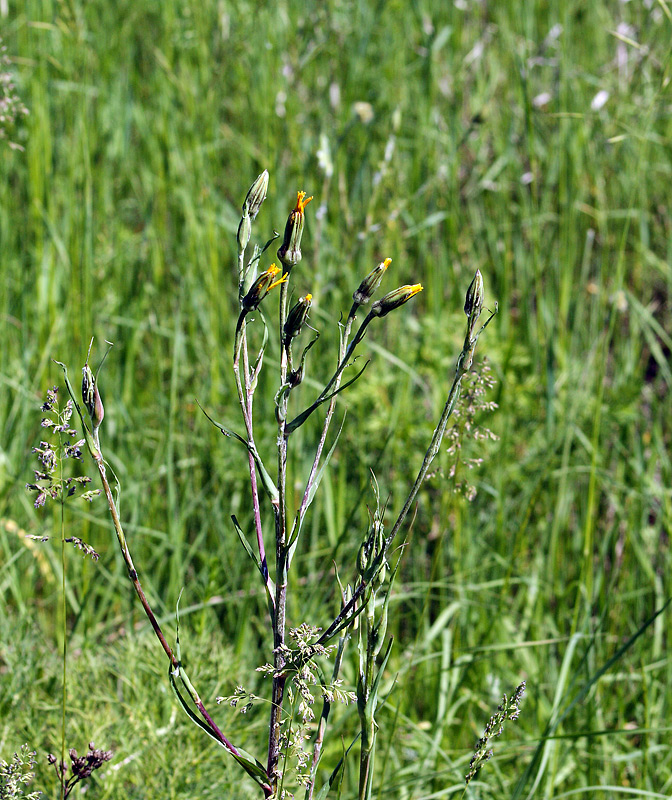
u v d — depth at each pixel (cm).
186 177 386
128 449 320
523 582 288
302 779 131
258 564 132
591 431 328
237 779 201
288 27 437
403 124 462
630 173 431
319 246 312
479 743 150
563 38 431
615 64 467
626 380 355
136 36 511
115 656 224
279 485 129
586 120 409
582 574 236
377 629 131
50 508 286
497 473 301
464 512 297
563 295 363
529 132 321
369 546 132
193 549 270
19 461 296
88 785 197
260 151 429
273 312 307
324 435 130
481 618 273
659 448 317
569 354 360
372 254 416
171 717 206
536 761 207
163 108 411
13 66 427
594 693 231
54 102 418
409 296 119
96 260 366
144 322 370
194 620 243
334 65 421
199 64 439
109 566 292
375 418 317
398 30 505
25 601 274
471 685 258
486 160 482
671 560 282
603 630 263
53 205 372
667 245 434
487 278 421
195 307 357
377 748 236
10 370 335
